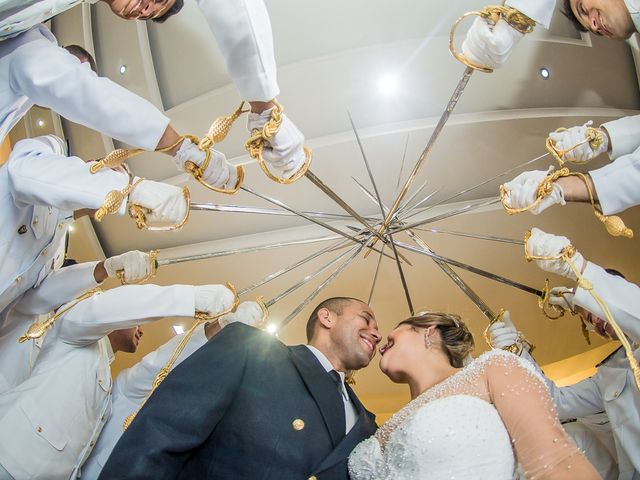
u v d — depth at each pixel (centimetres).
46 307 308
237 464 208
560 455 185
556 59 458
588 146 296
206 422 204
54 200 262
